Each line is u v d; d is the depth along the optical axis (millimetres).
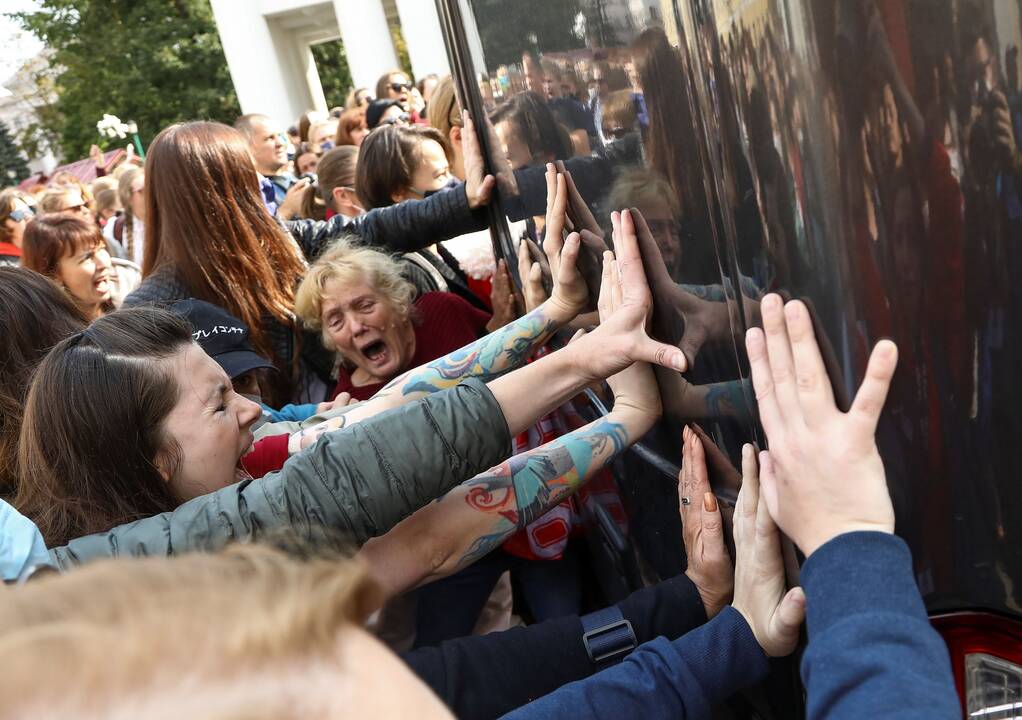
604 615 1292
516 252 2197
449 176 3176
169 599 361
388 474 1188
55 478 1326
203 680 338
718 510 1243
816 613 813
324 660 374
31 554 1139
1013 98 750
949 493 837
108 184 7109
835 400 841
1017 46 740
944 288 787
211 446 1365
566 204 1571
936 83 748
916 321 794
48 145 42344
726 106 863
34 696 321
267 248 2443
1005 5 733
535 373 1289
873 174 765
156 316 1386
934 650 752
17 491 1514
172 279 2277
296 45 23281
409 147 3100
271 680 351
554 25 1395
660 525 1539
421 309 2621
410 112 6273
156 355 1339
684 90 988
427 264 2857
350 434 1210
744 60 816
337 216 2941
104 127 19234
